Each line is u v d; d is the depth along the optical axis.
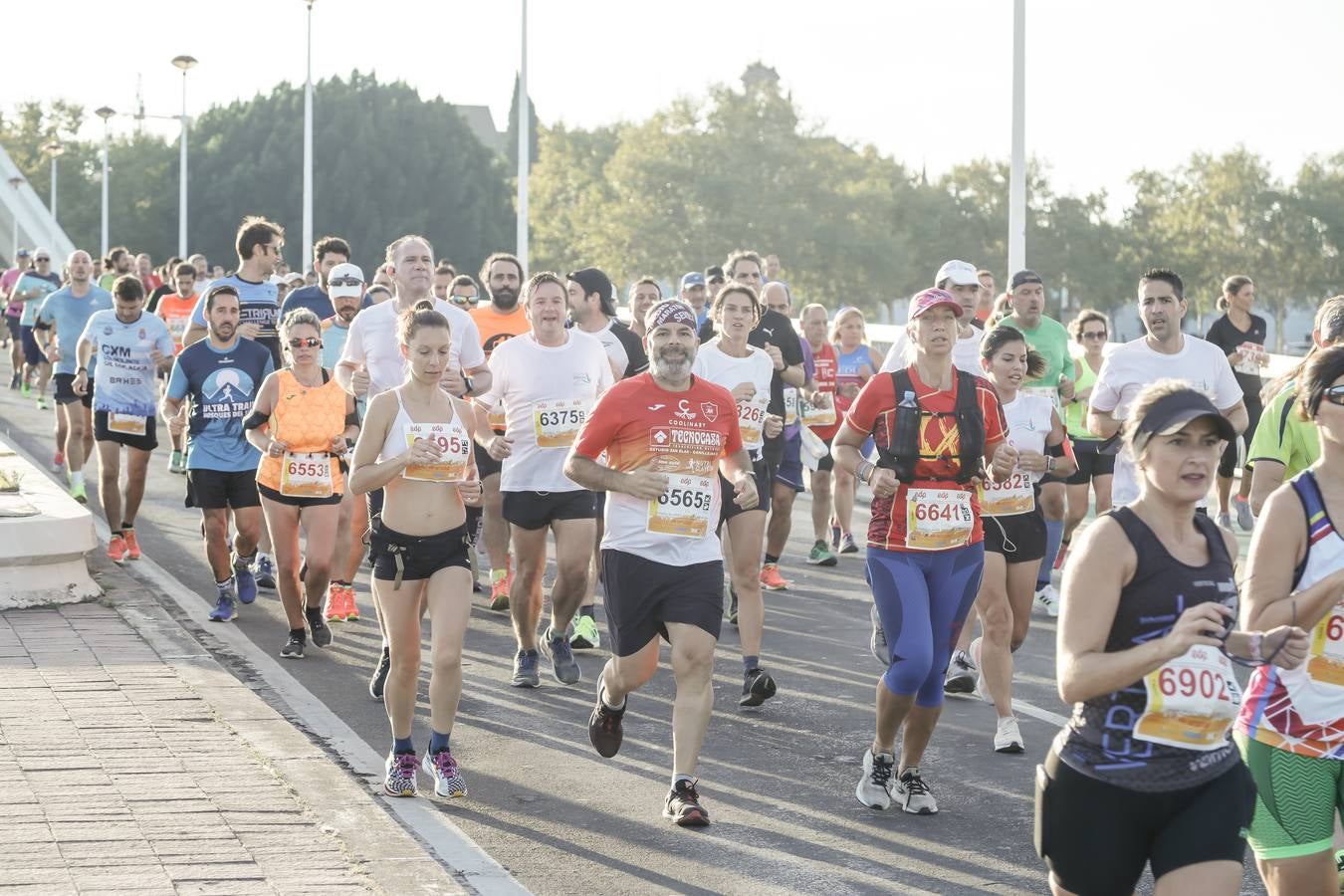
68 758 7.98
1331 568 5.43
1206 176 110.00
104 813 7.12
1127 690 4.88
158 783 7.61
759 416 11.23
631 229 108.75
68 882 6.22
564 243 118.38
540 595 10.74
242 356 12.59
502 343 10.84
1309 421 5.54
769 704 10.40
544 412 10.58
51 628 11.22
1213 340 17.98
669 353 8.08
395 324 11.51
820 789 8.44
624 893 6.77
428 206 111.12
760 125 111.38
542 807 8.00
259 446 11.22
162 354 14.57
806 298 114.19
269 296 15.17
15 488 13.59
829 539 17.70
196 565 14.91
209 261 111.06
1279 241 106.00
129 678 9.75
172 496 19.31
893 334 27.97
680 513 7.96
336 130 109.62
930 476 7.99
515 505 10.64
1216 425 4.80
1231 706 4.90
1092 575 4.89
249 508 12.64
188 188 112.25
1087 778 4.92
